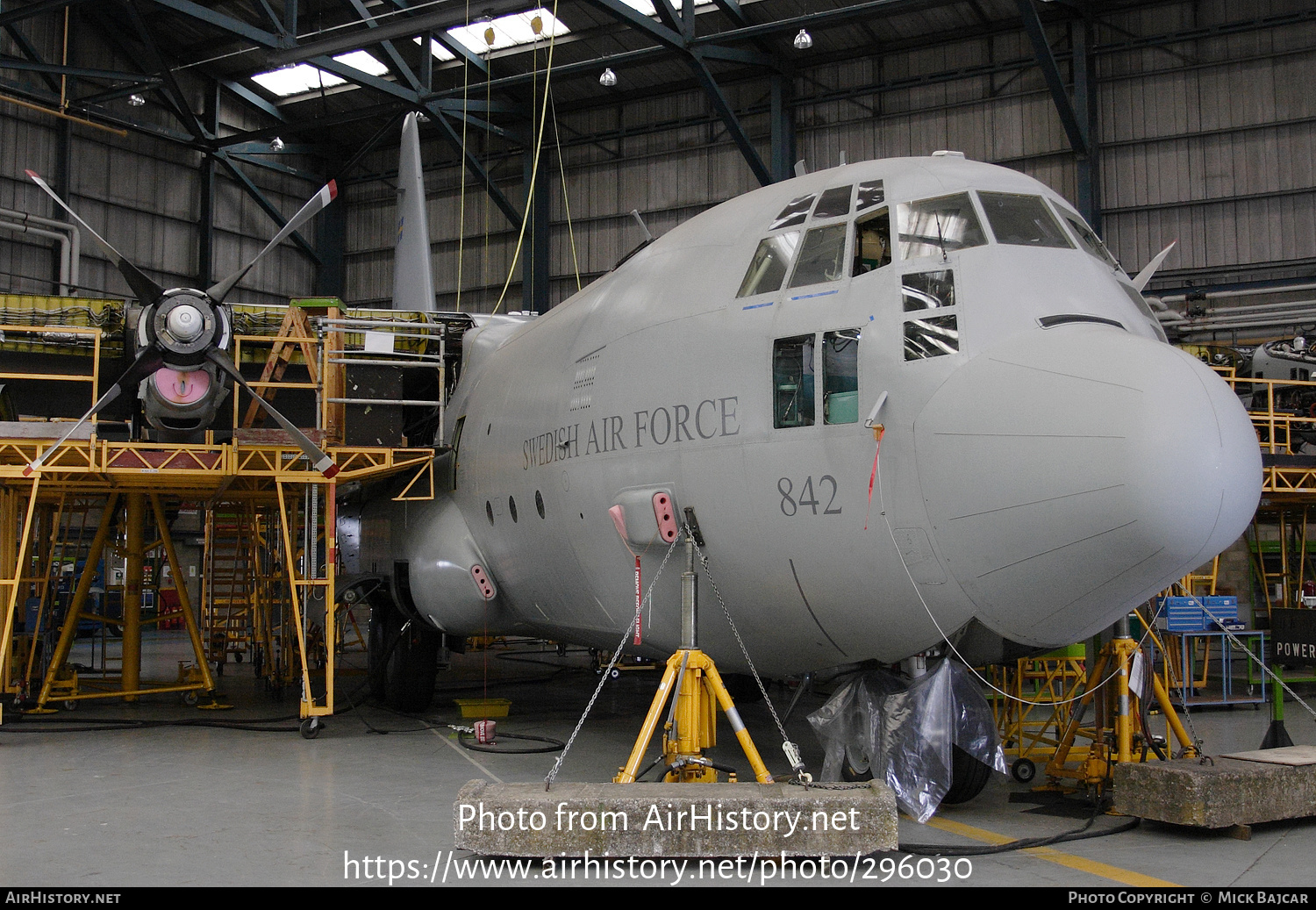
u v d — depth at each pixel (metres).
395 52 27.84
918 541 6.93
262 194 33.00
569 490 9.45
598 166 31.22
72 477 12.77
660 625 9.14
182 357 10.76
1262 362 21.19
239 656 21.30
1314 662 10.57
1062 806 8.19
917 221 7.59
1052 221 7.89
